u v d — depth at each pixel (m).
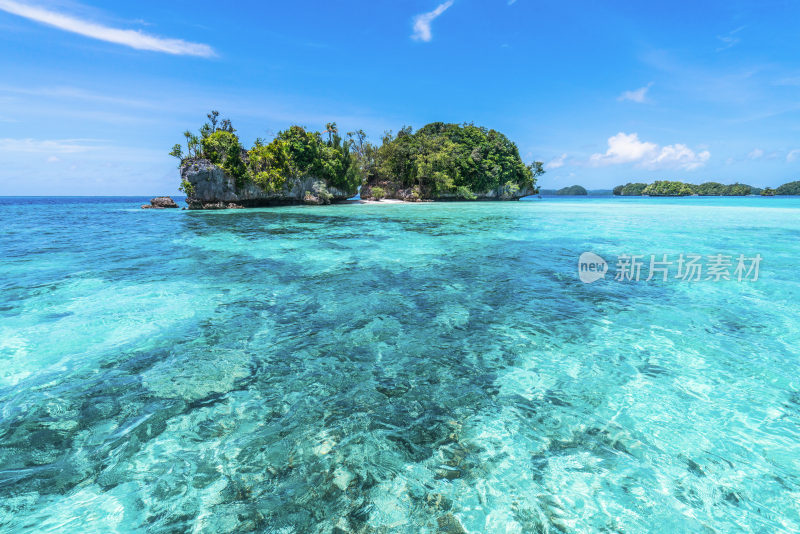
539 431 3.71
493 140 75.69
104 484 3.06
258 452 3.43
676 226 21.39
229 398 4.32
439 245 15.41
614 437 3.62
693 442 3.54
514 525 2.67
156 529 2.64
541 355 5.37
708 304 7.56
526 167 80.44
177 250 14.38
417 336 6.09
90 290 8.67
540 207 44.62
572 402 4.21
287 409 4.11
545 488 3.01
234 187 47.44
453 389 4.50
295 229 21.98
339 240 17.11
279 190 51.19
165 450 3.46
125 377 4.80
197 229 22.31
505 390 4.46
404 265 11.51
